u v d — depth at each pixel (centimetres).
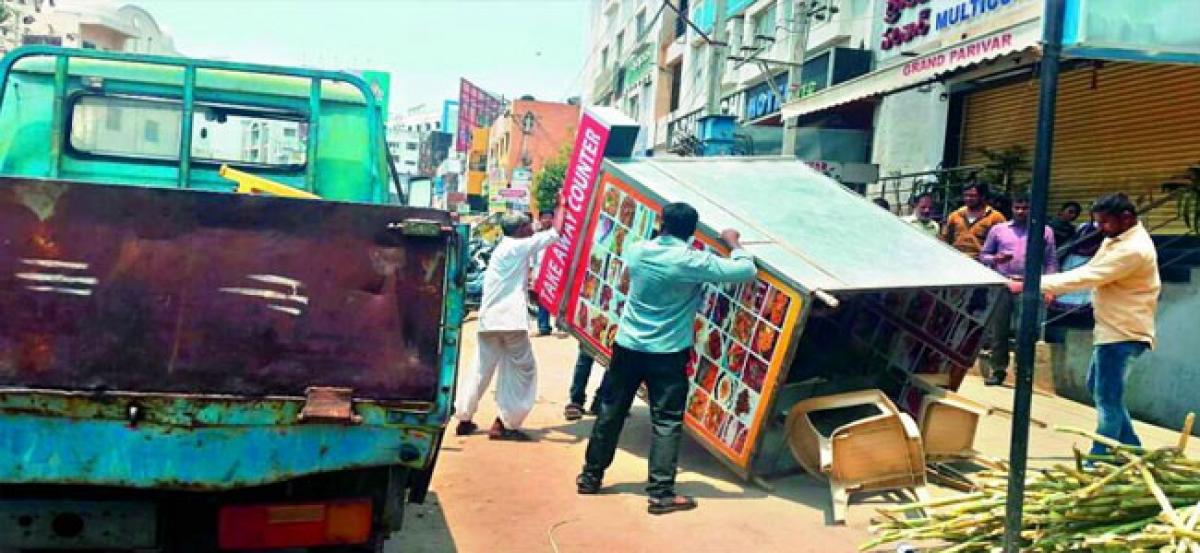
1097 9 518
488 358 655
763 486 550
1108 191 1004
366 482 341
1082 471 395
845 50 1544
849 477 511
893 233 620
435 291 320
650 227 596
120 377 297
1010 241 853
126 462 297
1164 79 931
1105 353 555
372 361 312
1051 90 345
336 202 316
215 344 304
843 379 632
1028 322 355
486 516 495
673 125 2694
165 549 326
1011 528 361
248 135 535
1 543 307
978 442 672
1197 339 735
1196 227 859
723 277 497
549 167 3844
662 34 3253
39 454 292
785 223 595
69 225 300
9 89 503
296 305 310
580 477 541
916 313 639
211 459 302
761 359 531
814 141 1546
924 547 439
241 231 311
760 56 2197
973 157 1254
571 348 1164
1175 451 388
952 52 897
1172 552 330
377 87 520
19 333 293
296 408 306
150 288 302
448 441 654
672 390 509
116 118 520
